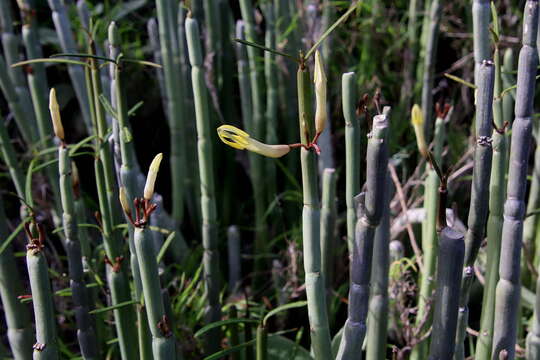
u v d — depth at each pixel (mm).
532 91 414
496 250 481
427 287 550
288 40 786
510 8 893
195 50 563
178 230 811
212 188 622
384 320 449
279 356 617
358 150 442
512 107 642
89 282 660
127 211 378
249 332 554
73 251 490
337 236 728
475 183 408
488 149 401
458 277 384
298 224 836
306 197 389
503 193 468
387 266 437
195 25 559
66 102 926
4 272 498
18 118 755
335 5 823
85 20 761
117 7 922
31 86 693
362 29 902
